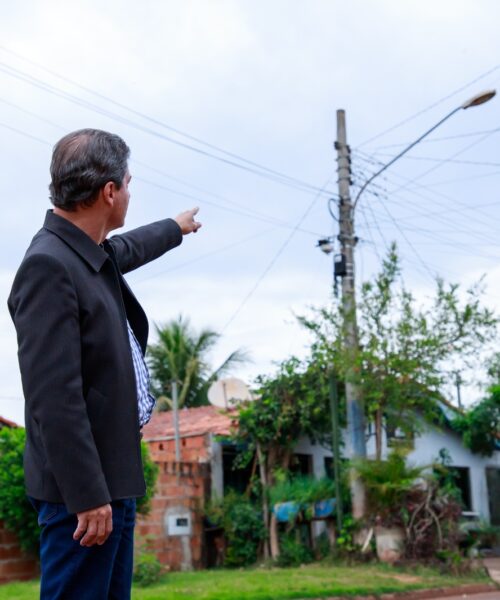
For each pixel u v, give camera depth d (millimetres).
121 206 2693
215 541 15344
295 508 15055
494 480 22328
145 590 9844
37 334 2389
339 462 15273
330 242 15656
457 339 14508
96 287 2555
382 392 14516
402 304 14617
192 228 3660
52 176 2625
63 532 2443
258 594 9469
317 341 14953
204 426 17875
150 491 12984
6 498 11711
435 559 13281
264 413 15734
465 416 21062
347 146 16188
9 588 10102
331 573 12180
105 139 2656
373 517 14125
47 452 2348
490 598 10914
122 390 2545
